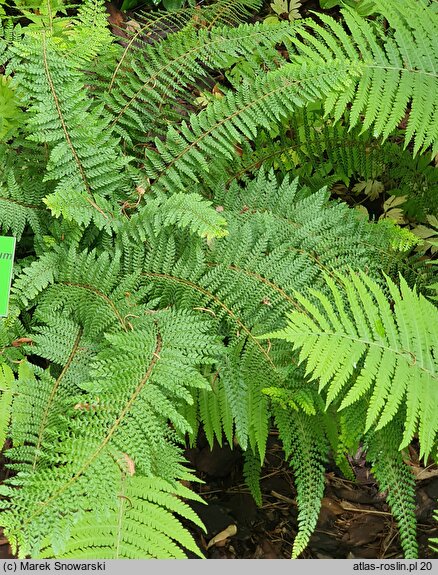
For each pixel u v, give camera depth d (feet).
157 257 7.22
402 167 9.53
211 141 7.76
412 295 6.54
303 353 5.81
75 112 7.08
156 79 8.32
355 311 6.21
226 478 8.05
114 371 5.78
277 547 7.52
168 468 5.83
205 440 8.06
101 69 8.43
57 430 5.91
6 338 6.68
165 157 7.77
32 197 7.51
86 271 6.95
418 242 8.21
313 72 7.55
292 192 7.91
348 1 11.60
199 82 10.71
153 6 11.58
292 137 9.57
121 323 6.58
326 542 7.70
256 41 8.44
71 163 7.25
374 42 8.12
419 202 9.75
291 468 8.30
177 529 5.44
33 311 7.52
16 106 7.72
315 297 7.06
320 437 6.44
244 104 7.78
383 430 6.45
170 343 6.11
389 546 7.73
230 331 6.89
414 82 7.93
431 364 6.16
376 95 7.70
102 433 5.42
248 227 7.25
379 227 8.29
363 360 6.63
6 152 7.60
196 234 7.39
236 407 6.35
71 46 7.98
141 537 5.32
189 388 6.84
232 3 9.93
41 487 5.06
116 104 8.27
